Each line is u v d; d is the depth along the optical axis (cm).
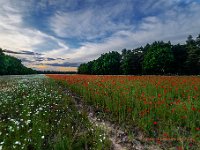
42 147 619
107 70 8481
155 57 5981
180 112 891
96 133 725
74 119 925
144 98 1062
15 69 9350
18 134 675
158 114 927
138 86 1549
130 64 7294
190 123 789
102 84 1739
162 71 6078
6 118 916
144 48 8450
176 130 743
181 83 1784
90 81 2133
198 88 1515
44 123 798
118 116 980
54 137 696
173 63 6150
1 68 8031
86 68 10306
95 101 1297
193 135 684
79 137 709
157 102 1007
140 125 820
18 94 1544
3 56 8838
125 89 1415
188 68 5906
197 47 5853
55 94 1566
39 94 1497
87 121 888
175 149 625
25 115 893
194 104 1021
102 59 9056
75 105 1241
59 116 963
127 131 787
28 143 630
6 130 734
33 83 2559
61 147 594
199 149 614
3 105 1114
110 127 836
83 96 1468
